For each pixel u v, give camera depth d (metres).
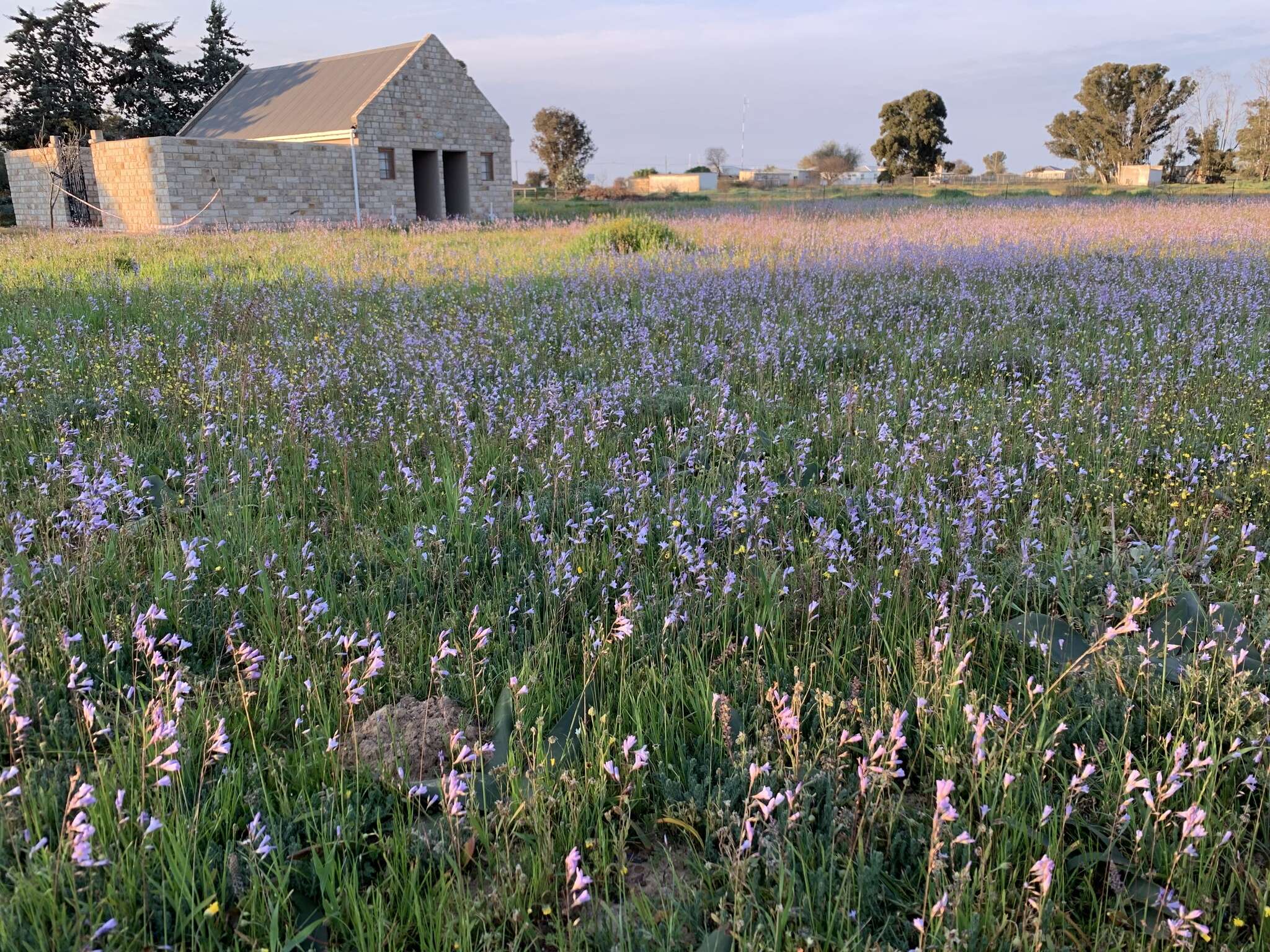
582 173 83.75
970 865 3.00
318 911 2.86
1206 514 5.50
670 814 3.29
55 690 3.77
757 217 30.80
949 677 3.71
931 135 94.75
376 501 6.00
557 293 13.84
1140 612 4.13
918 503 5.37
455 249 20.70
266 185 34.38
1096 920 2.85
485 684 4.02
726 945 2.68
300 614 4.14
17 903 2.62
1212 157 81.88
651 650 4.21
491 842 3.16
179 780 3.13
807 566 4.74
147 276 15.63
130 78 60.62
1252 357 9.26
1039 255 17.61
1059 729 3.33
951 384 8.34
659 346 10.15
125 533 5.14
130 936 2.69
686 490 5.75
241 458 6.28
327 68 43.03
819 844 3.05
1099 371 8.73
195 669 4.09
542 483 5.98
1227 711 3.54
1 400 7.33
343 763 3.52
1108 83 91.50
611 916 2.79
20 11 56.38
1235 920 2.68
